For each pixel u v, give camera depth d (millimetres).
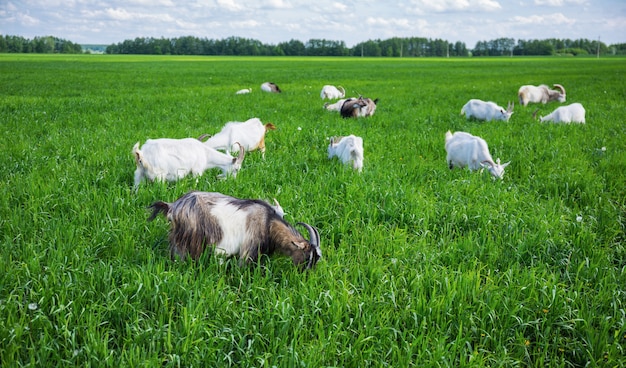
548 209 6824
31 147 8969
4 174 7461
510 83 28141
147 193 6559
